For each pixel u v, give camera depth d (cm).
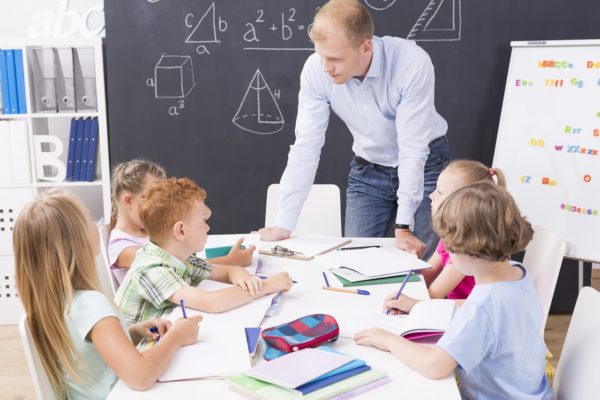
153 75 353
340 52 220
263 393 125
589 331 148
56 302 144
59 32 351
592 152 315
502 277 144
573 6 346
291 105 359
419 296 184
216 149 362
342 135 359
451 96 355
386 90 251
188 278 189
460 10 347
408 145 247
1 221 356
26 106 351
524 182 332
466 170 199
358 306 176
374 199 286
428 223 276
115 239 217
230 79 355
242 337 151
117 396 129
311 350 141
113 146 358
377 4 346
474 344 135
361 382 129
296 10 349
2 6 372
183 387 132
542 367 147
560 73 325
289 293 187
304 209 292
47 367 147
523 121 333
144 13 347
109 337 139
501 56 351
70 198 151
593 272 405
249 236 238
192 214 179
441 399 126
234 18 349
